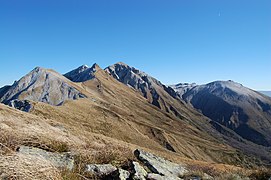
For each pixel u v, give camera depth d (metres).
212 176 16.11
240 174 17.84
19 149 9.05
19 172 5.68
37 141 11.02
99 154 11.48
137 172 10.00
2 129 10.65
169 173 12.17
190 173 14.08
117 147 14.15
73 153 10.80
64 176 7.55
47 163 6.58
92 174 9.16
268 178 16.62
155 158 13.98
